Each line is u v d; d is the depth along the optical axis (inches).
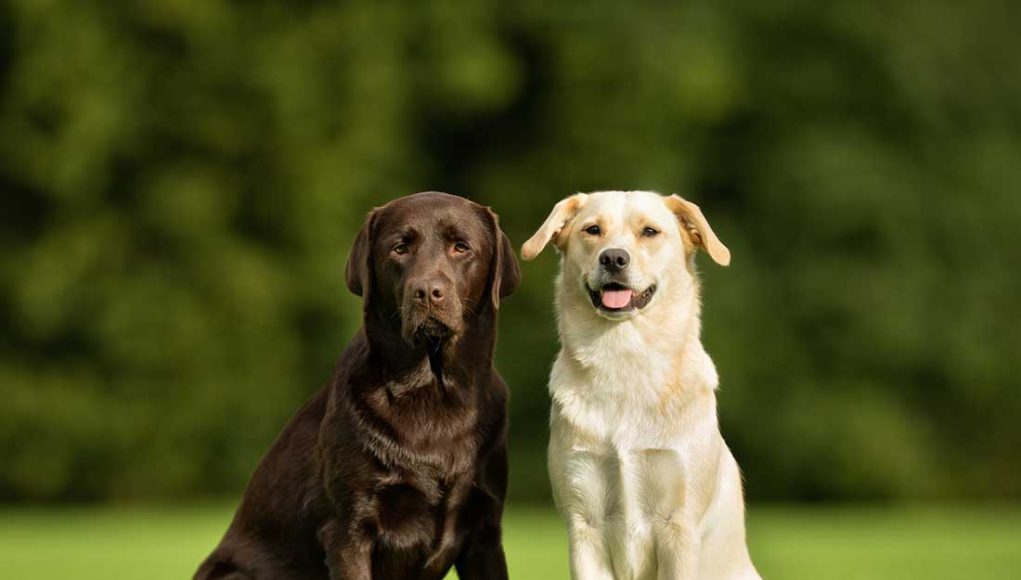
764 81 991.6
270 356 864.9
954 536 660.7
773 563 526.9
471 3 932.6
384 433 276.7
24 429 855.1
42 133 857.5
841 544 609.3
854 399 928.3
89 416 852.0
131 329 844.6
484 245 283.3
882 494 927.7
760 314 935.7
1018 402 973.8
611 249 281.1
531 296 908.0
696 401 285.1
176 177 856.9
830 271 944.3
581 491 285.3
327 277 863.1
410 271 274.7
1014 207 989.2
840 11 989.8
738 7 997.8
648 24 950.4
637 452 282.2
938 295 959.6
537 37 949.2
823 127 986.1
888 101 997.2
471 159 964.0
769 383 930.7
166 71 865.5
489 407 284.2
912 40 993.5
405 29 921.5
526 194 942.4
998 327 968.3
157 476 864.3
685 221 293.9
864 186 952.3
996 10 1023.0
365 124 892.0
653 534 284.5
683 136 966.4
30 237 873.5
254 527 293.4
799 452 920.3
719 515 290.7
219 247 858.1
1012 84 1014.4
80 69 852.0
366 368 280.4
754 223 972.6
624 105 938.7
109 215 858.1
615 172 936.3
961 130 1011.3
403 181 924.0
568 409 286.8
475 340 282.4
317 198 866.8
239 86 869.8
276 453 295.4
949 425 973.2
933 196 978.7
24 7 855.7
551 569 490.9
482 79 916.0
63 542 600.4
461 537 283.0
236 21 882.1
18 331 861.2
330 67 896.3
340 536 278.4
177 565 502.9
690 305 290.2
